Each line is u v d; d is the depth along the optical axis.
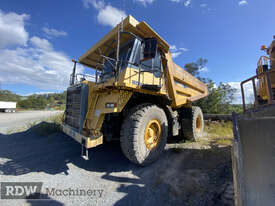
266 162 1.39
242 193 1.36
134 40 3.25
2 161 3.28
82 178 2.56
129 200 1.97
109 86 2.71
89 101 3.30
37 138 5.42
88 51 4.27
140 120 2.83
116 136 3.51
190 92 5.30
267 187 1.32
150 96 3.62
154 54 2.72
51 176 2.62
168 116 4.09
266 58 4.95
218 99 12.13
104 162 3.28
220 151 3.63
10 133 6.24
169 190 2.16
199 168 2.79
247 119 1.58
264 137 1.46
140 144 2.80
